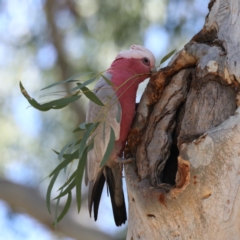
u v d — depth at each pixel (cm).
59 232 1102
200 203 441
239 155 437
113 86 547
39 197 1112
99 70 1071
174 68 521
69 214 1107
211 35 519
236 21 489
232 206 435
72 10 1145
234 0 499
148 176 492
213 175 438
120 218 615
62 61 1146
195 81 493
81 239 1088
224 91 473
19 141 1143
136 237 492
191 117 480
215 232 439
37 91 1145
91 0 1110
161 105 520
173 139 509
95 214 613
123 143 570
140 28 1036
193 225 446
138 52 635
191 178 442
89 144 514
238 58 466
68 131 1123
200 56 503
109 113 569
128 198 514
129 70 625
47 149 1130
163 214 458
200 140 445
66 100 493
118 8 1055
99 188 620
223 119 463
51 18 1154
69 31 1150
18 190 1103
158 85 527
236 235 436
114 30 1056
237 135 438
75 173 522
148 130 519
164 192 460
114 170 603
